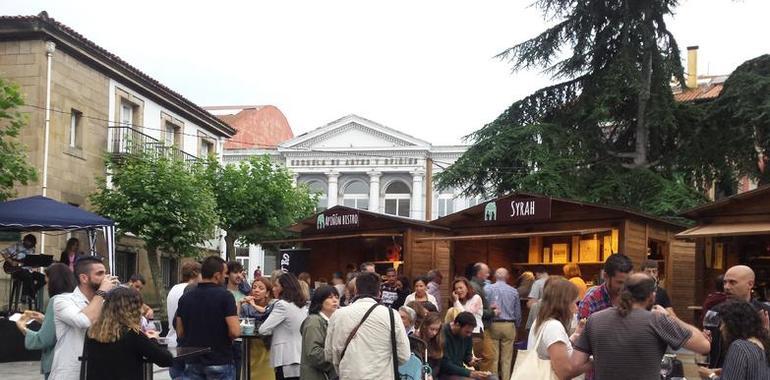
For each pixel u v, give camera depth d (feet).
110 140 85.46
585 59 79.77
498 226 57.62
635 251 50.49
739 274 22.34
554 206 53.83
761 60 72.90
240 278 36.29
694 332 17.25
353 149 172.35
